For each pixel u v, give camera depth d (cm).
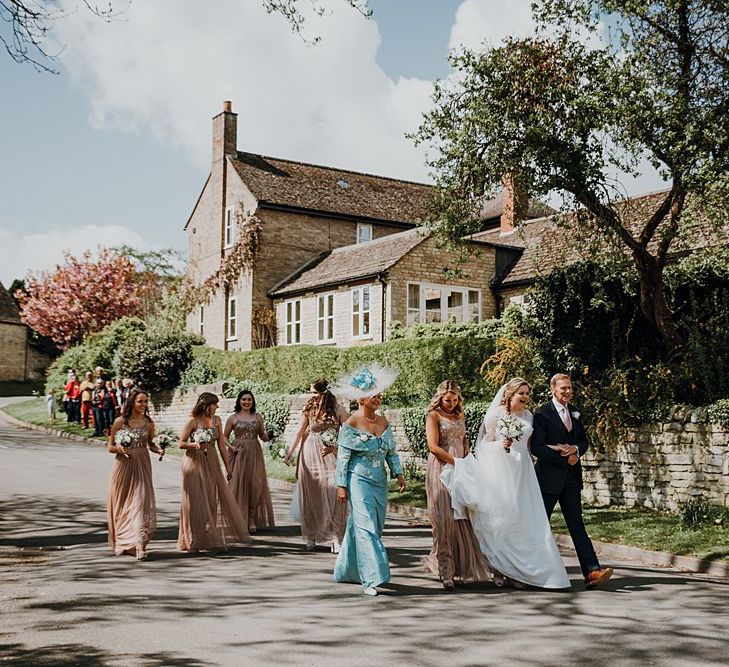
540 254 2797
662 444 1331
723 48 1370
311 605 722
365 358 2344
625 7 1327
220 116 3897
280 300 3538
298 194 3769
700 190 1288
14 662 549
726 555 977
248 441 1213
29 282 5384
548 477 845
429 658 563
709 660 569
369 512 800
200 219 4034
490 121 1370
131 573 871
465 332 2392
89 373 3142
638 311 1578
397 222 3966
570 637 622
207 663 548
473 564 811
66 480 1755
